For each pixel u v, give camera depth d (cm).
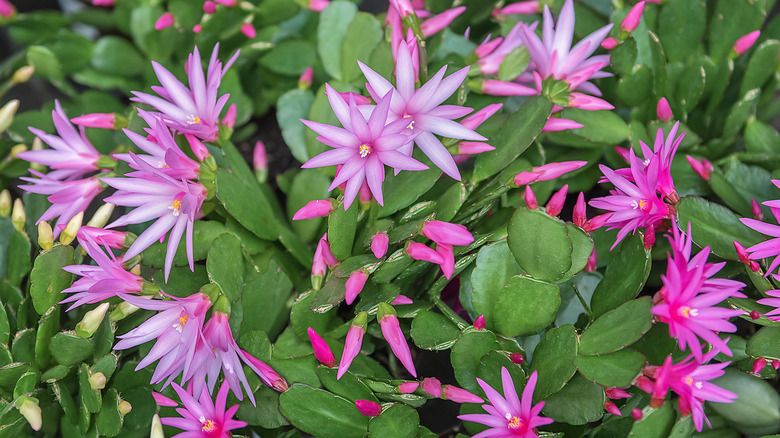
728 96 54
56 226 49
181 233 46
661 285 50
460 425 49
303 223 52
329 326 48
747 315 45
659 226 48
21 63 58
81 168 50
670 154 47
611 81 54
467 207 48
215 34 57
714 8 55
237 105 56
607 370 43
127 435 48
